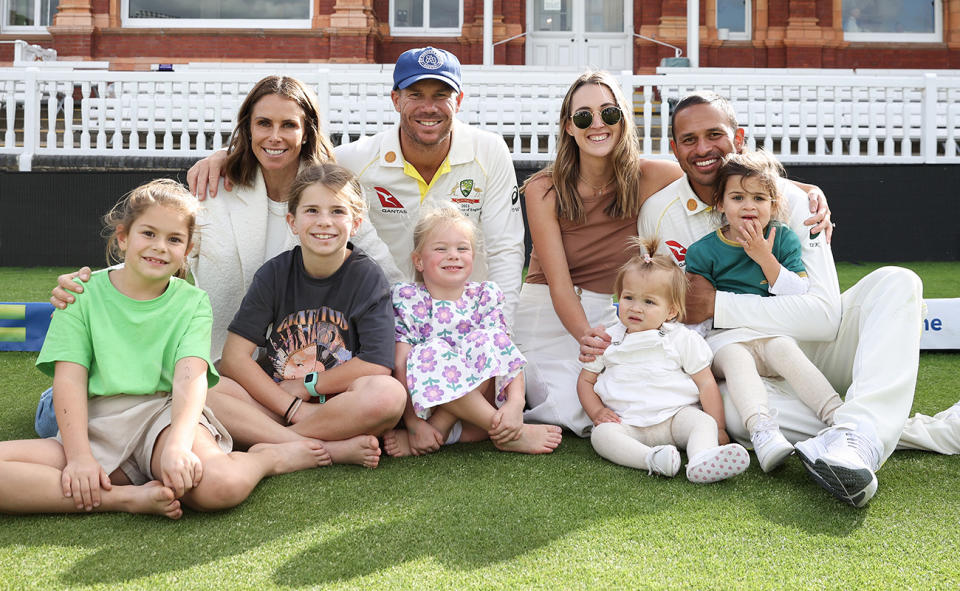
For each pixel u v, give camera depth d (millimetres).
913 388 2104
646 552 1631
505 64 13102
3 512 1882
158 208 2098
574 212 2781
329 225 2355
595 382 2541
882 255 7699
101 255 7691
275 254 2742
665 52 12930
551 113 8148
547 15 13406
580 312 2705
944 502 1918
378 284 2459
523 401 2496
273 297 2463
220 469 1889
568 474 2178
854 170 7688
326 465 2260
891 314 2182
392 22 13273
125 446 2020
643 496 1979
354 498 1978
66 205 7668
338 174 2430
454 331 2551
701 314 2514
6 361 3615
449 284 2562
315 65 12406
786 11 13039
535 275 2965
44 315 3820
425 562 1586
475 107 8203
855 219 7695
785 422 2312
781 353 2361
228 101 8383
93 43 12914
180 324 2137
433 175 2914
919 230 7672
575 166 2787
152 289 2150
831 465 1830
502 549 1649
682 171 2889
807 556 1612
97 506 1885
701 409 2406
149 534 1761
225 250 2664
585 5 13375
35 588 1490
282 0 13094
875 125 8258
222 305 2701
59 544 1706
